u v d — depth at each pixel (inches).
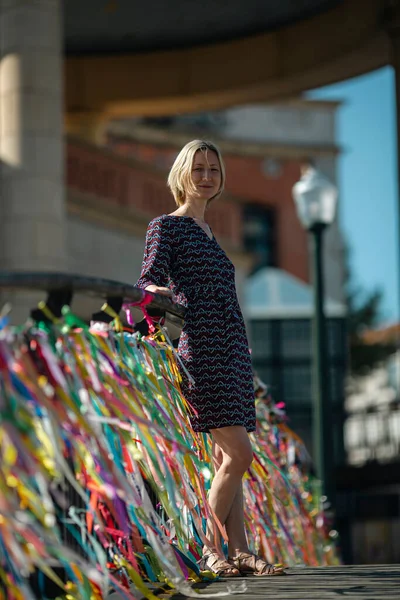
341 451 778.8
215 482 158.1
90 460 109.3
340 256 1186.0
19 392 102.7
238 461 155.7
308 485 309.3
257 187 1174.3
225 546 166.2
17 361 104.3
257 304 821.9
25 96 472.1
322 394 359.3
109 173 644.1
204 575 151.4
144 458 131.9
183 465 140.1
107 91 643.5
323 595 133.5
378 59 543.2
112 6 588.4
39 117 473.4
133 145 1019.3
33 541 96.3
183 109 648.4
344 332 807.7
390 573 166.4
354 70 561.6
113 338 126.0
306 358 808.3
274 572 159.5
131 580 135.4
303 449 255.9
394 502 660.7
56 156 478.0
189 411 154.0
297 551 241.4
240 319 158.9
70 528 115.0
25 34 474.6
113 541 130.3
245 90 611.8
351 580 153.8
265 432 220.7
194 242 157.6
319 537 294.2
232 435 154.3
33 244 466.0
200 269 156.5
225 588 142.1
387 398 1285.7
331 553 318.3
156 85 633.6
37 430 103.1
